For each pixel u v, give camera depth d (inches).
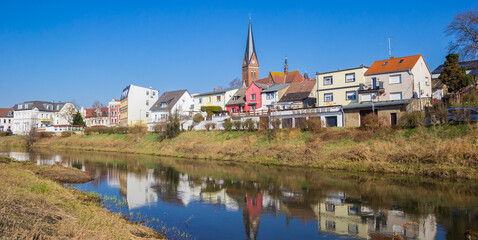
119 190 906.7
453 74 1577.3
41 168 1219.9
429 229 550.0
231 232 557.6
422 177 976.3
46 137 3184.1
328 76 1973.4
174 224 599.8
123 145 2389.3
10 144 3031.5
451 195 768.3
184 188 930.7
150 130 2645.2
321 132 1476.4
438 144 1058.1
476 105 1194.0
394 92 1701.5
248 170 1244.5
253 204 741.9
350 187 887.1
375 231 550.9
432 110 1246.9
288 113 1771.7
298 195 816.3
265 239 526.3
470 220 590.2
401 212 649.6
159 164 1502.2
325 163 1234.6
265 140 1616.6
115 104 4013.3
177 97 3112.7
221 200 784.3
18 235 366.3
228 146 1680.6
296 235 542.3
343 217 632.4
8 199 492.1
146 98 3491.6
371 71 1803.6
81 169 1349.7
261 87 2444.6
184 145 1918.1
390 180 956.6
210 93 2984.7
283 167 1294.3
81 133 3149.6
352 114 1568.7
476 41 1507.1
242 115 2075.5
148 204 748.6
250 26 4370.1
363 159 1169.4
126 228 509.0
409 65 1690.5
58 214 491.5
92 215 540.4
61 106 4785.9
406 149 1105.4
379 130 1300.4
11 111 4852.4
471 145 1009.5
